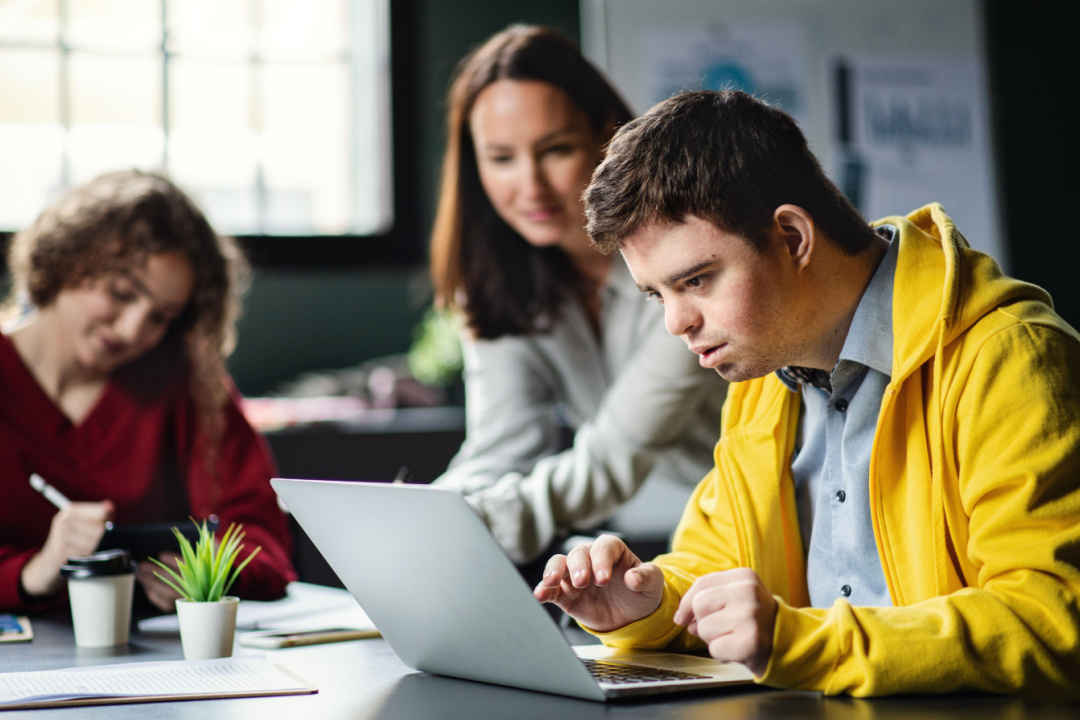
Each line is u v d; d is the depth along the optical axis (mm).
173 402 1913
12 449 1782
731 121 988
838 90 3445
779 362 1033
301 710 879
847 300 1062
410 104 3688
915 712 813
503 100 1899
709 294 983
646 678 939
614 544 1068
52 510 1810
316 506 1018
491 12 4020
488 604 891
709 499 1301
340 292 4059
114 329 1808
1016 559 900
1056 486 914
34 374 1839
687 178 954
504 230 2012
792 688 879
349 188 3920
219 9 3836
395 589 994
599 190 1000
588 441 1812
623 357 2037
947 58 3527
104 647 1240
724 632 864
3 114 3637
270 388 4004
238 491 1868
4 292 3506
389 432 3172
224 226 3824
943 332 993
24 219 3645
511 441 2020
